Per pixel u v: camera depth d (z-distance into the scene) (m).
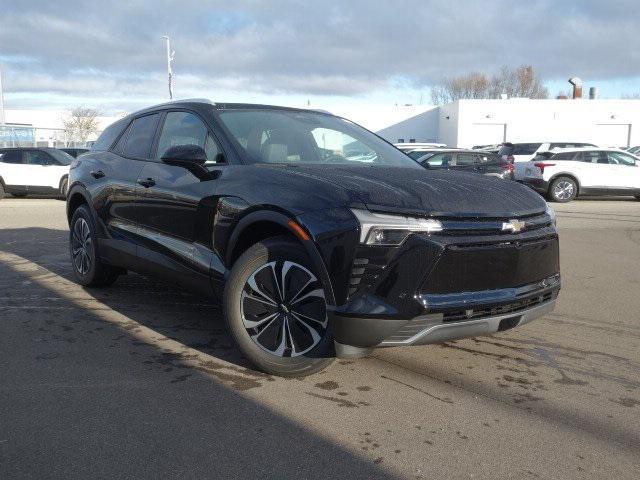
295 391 3.51
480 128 40.44
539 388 3.63
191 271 4.17
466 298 3.26
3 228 10.43
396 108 46.50
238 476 2.63
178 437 2.96
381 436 3.00
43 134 43.53
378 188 3.36
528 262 3.49
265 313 3.65
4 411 3.22
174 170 4.46
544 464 2.77
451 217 3.23
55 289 5.87
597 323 5.05
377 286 3.15
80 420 3.12
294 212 3.40
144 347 4.22
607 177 17.95
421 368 3.92
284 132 4.46
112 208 5.14
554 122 39.47
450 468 2.72
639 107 38.47
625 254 8.61
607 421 3.21
